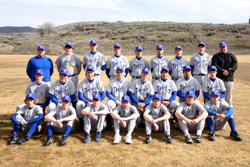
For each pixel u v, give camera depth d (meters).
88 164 3.60
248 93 8.70
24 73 15.47
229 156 3.84
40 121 5.00
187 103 4.91
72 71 6.02
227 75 5.83
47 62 5.80
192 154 3.93
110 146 4.30
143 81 5.45
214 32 60.16
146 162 3.66
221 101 5.06
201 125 4.61
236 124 5.33
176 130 5.21
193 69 6.29
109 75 6.41
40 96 5.39
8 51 44.69
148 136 4.51
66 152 4.04
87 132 4.60
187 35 59.09
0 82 11.73
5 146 4.30
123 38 58.91
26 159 3.78
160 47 6.23
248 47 48.22
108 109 5.15
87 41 56.47
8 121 5.70
